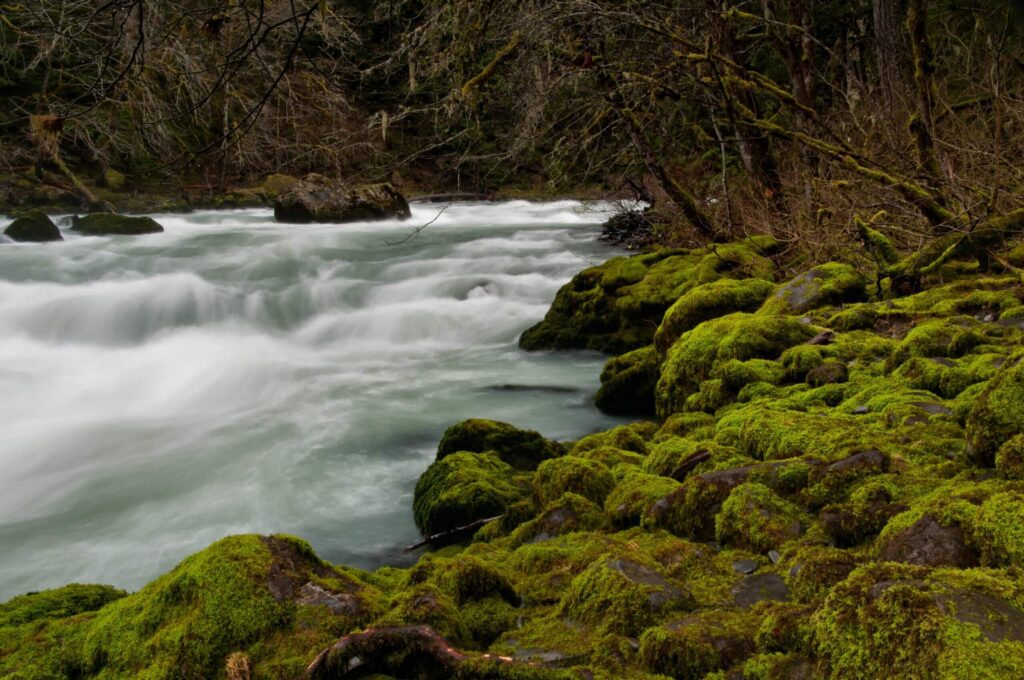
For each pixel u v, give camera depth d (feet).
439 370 32.60
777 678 6.73
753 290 26.21
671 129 43.24
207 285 44.21
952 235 23.59
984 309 19.95
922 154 27.04
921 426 12.43
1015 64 34.30
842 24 54.60
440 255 56.39
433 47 32.30
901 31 33.83
